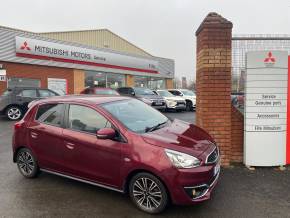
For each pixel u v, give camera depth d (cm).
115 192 512
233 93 682
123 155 447
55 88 2156
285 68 615
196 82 721
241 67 682
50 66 2114
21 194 507
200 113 666
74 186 540
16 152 595
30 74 1986
